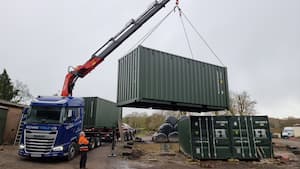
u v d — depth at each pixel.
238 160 12.70
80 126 13.11
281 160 12.96
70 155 11.82
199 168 10.85
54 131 10.99
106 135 20.70
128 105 13.50
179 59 12.66
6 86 42.69
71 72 14.50
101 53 14.77
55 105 11.48
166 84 11.92
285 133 45.00
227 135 13.16
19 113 19.39
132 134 29.38
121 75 13.40
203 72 13.39
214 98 13.52
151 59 11.68
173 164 11.62
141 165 11.16
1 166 9.59
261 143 13.05
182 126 15.75
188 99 12.52
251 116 13.40
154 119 62.41
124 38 14.56
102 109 20.39
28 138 10.96
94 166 10.61
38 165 10.30
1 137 17.02
